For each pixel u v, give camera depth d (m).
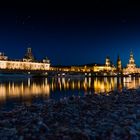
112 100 22.94
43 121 14.84
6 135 11.82
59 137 11.28
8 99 50.19
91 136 11.18
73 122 14.27
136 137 10.82
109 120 14.16
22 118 16.19
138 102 20.80
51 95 59.72
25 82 149.12
